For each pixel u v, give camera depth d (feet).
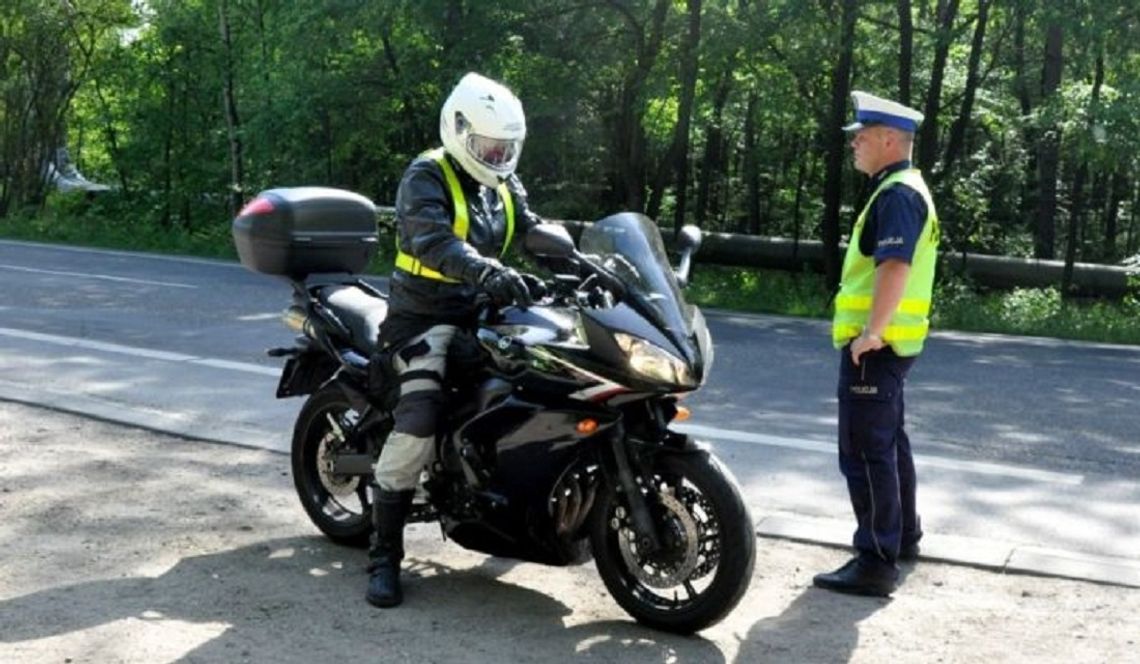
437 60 79.15
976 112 82.79
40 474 22.49
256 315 46.24
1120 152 65.46
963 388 35.94
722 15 69.97
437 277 16.44
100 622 15.65
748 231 99.25
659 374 14.85
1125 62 69.10
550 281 16.19
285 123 82.69
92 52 107.76
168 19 98.73
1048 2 63.93
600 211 83.71
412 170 16.29
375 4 75.15
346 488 19.08
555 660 14.94
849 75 75.66
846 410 17.66
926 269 17.69
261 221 18.97
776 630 16.11
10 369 33.71
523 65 77.25
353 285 19.56
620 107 78.89
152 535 19.24
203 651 14.84
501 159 16.19
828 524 20.33
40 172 109.09
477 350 16.43
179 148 103.81
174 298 51.29
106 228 94.58
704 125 85.81
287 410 29.07
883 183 17.57
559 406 15.62
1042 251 86.48
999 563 18.63
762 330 49.16
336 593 17.02
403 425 16.47
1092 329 56.54
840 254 73.36
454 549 19.13
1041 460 26.55
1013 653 15.43
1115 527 21.42
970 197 75.41
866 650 15.47
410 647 15.21
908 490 18.80
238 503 21.07
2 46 106.73
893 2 72.13
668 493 15.72
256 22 93.97
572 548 16.49
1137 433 29.66
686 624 15.67
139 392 30.91
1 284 55.06
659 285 15.52
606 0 74.38
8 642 14.93
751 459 25.49
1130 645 15.72
